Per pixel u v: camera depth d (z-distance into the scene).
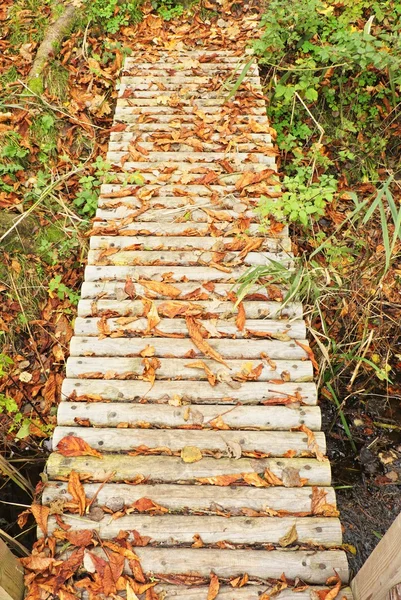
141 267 3.35
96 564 2.13
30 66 5.16
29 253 4.34
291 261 3.40
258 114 4.79
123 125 4.61
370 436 3.79
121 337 2.98
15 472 3.16
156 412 2.63
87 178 4.45
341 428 3.83
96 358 2.86
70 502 2.31
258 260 3.43
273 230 3.61
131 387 2.74
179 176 4.07
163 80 5.23
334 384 3.95
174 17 6.16
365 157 5.48
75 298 4.18
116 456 2.49
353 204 5.22
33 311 4.16
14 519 3.29
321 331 3.98
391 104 5.36
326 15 5.34
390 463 3.63
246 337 3.01
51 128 4.90
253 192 3.90
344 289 3.89
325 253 4.21
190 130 4.56
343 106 5.51
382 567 1.87
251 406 2.69
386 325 4.14
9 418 3.67
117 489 2.36
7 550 2.03
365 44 4.75
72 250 4.43
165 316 3.08
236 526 2.27
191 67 5.42
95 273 3.31
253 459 2.49
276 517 2.30
